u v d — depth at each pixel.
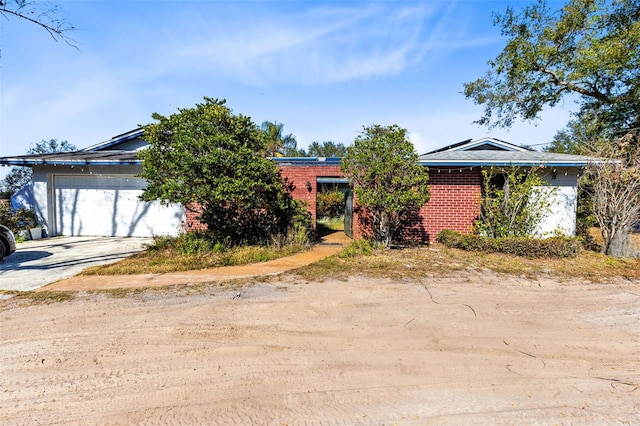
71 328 4.02
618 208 7.94
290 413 2.48
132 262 7.38
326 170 10.66
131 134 14.82
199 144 7.51
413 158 8.12
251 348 3.52
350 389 2.78
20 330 3.97
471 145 13.23
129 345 3.59
